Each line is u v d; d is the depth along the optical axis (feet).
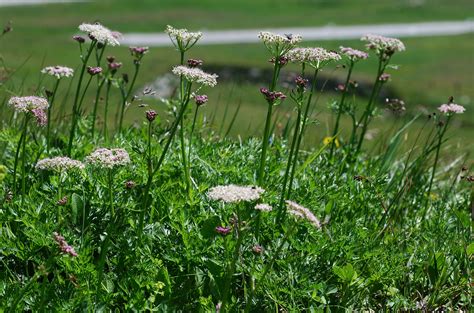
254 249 17.11
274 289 18.08
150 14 238.89
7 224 19.07
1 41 160.56
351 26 233.55
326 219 21.93
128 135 24.06
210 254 18.65
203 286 18.51
